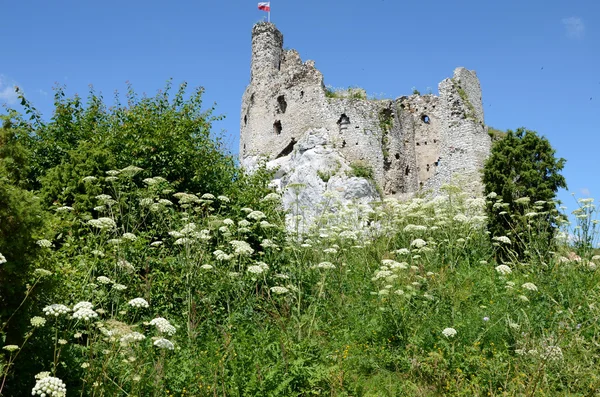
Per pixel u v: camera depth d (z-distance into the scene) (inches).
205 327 318.7
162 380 232.5
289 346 275.7
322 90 1413.6
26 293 224.2
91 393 226.4
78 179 435.5
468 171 1192.2
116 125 579.2
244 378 243.6
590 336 286.7
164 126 556.1
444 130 1267.2
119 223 433.4
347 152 1333.7
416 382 279.9
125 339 224.8
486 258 466.9
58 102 605.9
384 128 1402.6
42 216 253.9
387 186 1355.8
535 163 717.9
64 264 325.4
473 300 358.0
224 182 585.3
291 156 1387.8
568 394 243.0
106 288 325.1
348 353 296.8
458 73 1301.7
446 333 281.6
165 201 402.3
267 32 1572.3
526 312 321.1
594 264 416.8
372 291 378.9
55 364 206.8
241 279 360.5
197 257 367.6
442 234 509.4
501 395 241.3
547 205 622.2
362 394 257.9
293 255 446.3
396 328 318.0
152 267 377.1
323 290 382.9
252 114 1539.1
